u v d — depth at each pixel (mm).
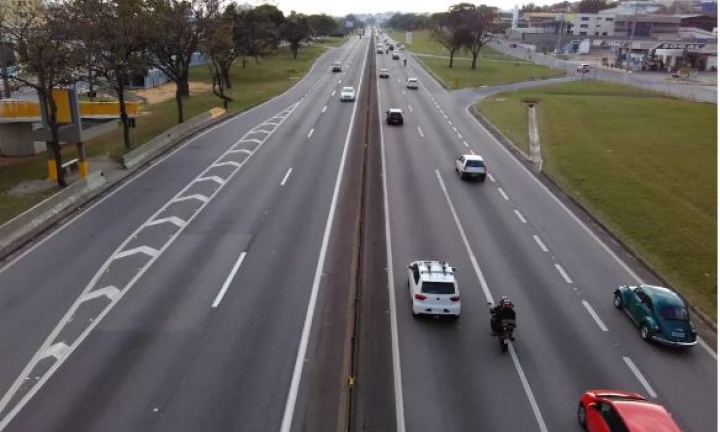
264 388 17516
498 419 16609
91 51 43844
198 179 38688
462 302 23094
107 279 24219
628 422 14445
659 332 20312
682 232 30750
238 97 76125
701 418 16969
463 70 112250
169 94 85812
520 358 19547
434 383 18109
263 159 43938
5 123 46375
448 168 42969
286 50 146500
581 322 22016
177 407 16578
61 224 30516
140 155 43406
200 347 19469
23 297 22719
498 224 31859
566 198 36938
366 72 103875
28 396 16984
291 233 29422
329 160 43938
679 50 122750
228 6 79812
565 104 70938
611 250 28969
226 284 23859
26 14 48125
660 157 45656
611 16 196000
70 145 50906
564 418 16766
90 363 18562
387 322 21438
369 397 17359
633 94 80375
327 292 23422
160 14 56750
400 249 27906
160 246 27594
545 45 184750
